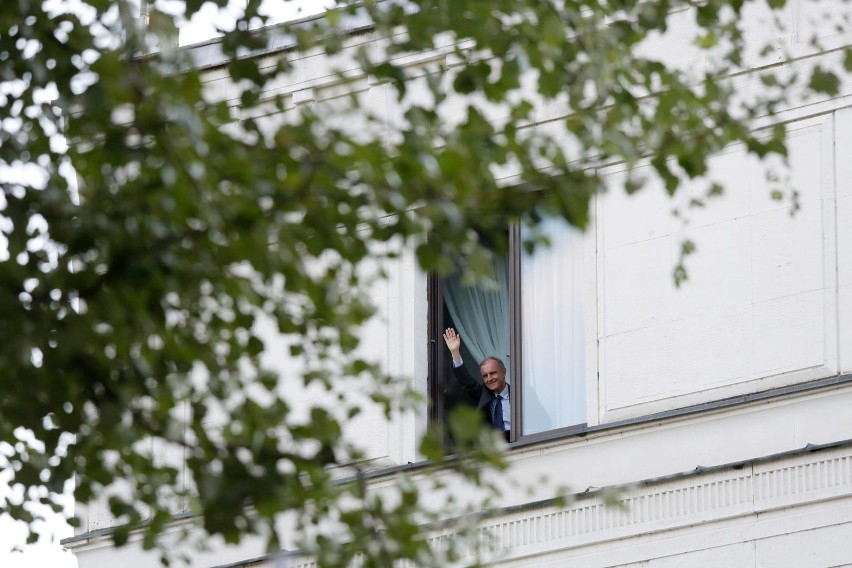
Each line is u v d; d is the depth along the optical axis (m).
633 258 47.75
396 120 49.69
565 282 49.16
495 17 30.11
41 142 29.58
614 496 31.34
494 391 49.00
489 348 49.50
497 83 30.36
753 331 46.19
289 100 51.00
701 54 47.03
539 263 49.50
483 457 27.67
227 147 28.62
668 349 46.97
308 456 29.45
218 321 29.53
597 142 30.38
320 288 28.98
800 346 45.66
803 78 46.25
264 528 28.69
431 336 49.94
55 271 28.91
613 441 46.84
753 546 44.78
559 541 46.47
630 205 47.97
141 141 29.00
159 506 30.36
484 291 49.81
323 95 50.75
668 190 31.53
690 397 46.44
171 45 28.22
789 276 46.09
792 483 44.78
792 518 44.59
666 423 46.41
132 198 28.61
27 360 28.77
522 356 49.09
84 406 29.53
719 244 46.97
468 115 29.77
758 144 31.78
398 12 30.11
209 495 28.25
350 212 28.70
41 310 29.00
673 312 47.09
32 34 29.62
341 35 30.27
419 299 49.91
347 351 29.59
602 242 48.16
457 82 30.42
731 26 32.88
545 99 32.28
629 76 30.66
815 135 46.44
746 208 46.81
